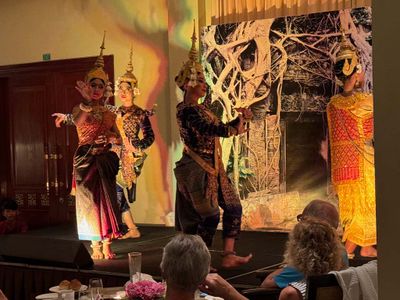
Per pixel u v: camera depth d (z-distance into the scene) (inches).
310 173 272.7
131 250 255.6
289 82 277.3
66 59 348.8
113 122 236.8
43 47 355.6
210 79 296.4
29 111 363.3
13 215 304.7
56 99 353.7
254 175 285.1
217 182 207.9
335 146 227.1
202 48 298.7
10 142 370.6
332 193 267.9
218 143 208.7
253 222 285.6
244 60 288.0
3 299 137.3
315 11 277.0
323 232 113.2
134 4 329.4
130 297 125.0
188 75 204.8
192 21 308.8
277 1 285.7
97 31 339.6
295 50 275.7
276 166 279.9
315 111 271.4
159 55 323.6
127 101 274.4
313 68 271.7
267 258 228.5
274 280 131.0
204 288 114.3
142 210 329.7
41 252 221.0
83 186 232.1
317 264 110.8
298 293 110.4
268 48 282.4
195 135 203.9
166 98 322.3
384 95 62.2
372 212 220.1
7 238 234.4
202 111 204.2
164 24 322.3
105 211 232.1
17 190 369.7
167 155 323.0
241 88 288.5
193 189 203.6
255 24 285.3
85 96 234.1
